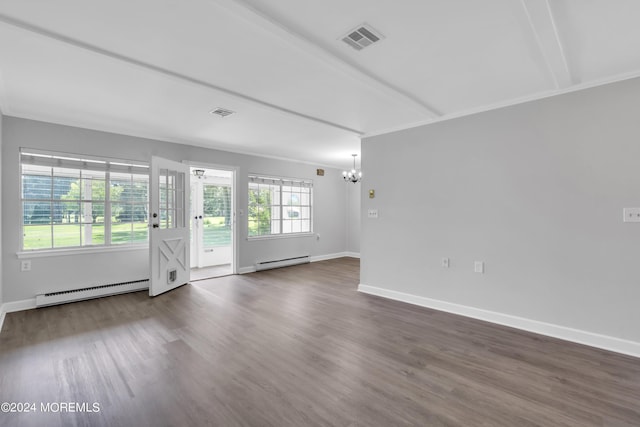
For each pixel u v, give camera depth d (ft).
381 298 13.78
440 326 10.46
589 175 9.07
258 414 5.93
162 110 11.50
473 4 5.66
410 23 6.27
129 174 14.87
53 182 12.88
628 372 7.50
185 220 16.44
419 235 12.83
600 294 8.91
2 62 7.80
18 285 11.89
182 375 7.32
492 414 5.95
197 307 12.42
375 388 6.82
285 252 22.00
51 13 5.89
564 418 5.84
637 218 8.39
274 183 21.54
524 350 8.67
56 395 6.52
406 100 10.30
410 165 13.12
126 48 7.20
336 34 6.67
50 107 11.19
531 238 10.09
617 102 8.64
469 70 8.32
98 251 13.78
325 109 11.32
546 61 7.72
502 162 10.66
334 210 25.85
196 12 5.84
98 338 9.37
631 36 6.70
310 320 11.00
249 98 10.34
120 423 5.66
